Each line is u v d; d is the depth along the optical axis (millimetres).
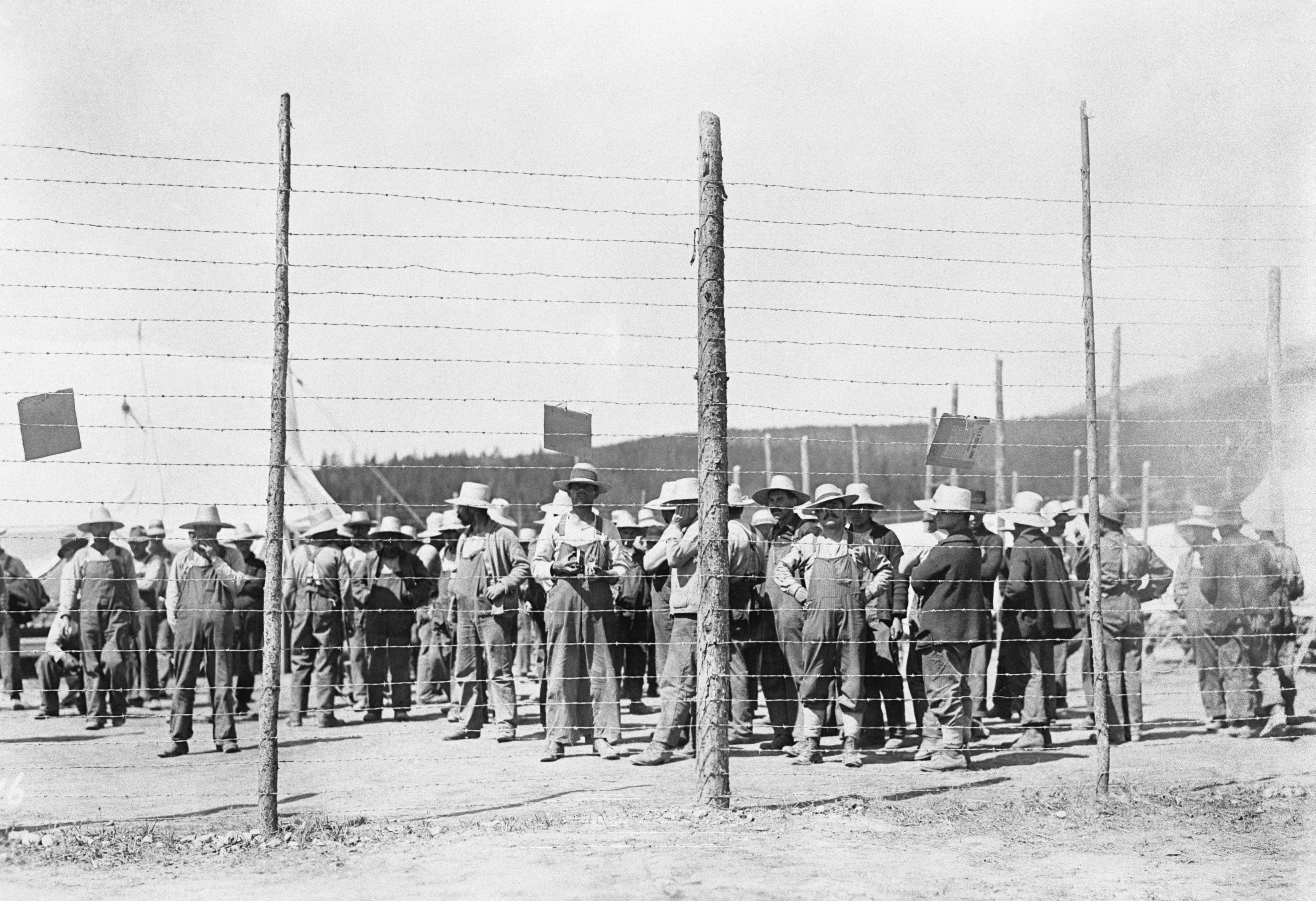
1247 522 12414
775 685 11289
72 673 15398
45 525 18859
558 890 6352
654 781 9539
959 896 6316
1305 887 6543
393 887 6445
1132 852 7258
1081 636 14719
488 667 13078
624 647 14008
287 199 8000
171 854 7234
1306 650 14430
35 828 7898
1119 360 20516
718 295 8711
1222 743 11398
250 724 14469
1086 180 9273
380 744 12086
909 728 12859
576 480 10992
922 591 10344
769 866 6871
